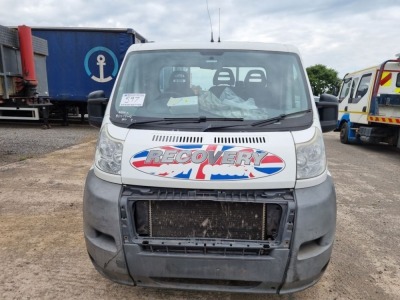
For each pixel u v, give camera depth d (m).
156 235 2.50
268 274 2.41
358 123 12.13
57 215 4.75
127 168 2.52
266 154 2.52
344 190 6.41
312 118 2.96
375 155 10.71
